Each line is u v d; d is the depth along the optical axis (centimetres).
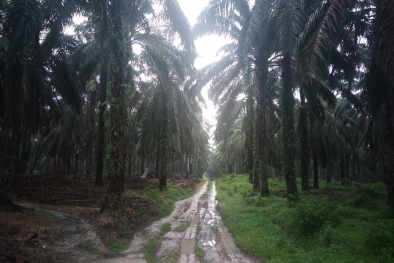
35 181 1717
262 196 1731
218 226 1119
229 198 1909
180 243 856
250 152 2966
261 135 1802
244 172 4694
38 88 1823
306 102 2023
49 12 1141
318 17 919
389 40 745
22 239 682
